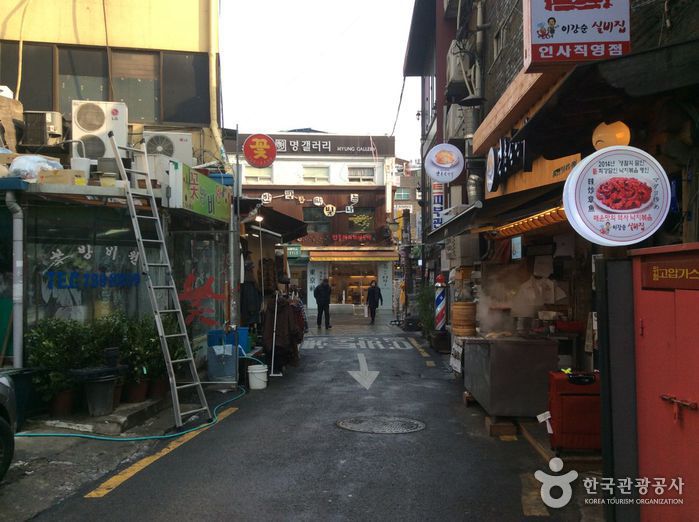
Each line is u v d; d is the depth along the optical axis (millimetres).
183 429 6809
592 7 6164
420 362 12422
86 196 7215
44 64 13039
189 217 9719
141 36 13414
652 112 4973
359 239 34594
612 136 4570
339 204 34812
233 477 5145
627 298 3605
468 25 15727
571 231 8758
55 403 6844
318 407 8023
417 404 8195
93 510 4441
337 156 35094
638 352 3518
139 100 13414
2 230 7199
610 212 3703
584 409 5410
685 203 4938
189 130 13547
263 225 15578
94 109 10641
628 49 6129
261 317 12859
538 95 9188
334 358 13062
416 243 28094
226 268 11180
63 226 7547
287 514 4340
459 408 7930
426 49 23844
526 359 6508
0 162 8117
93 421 6594
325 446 6090
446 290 14180
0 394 4996
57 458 5660
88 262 7777
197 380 7293
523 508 4453
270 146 16094
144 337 7410
